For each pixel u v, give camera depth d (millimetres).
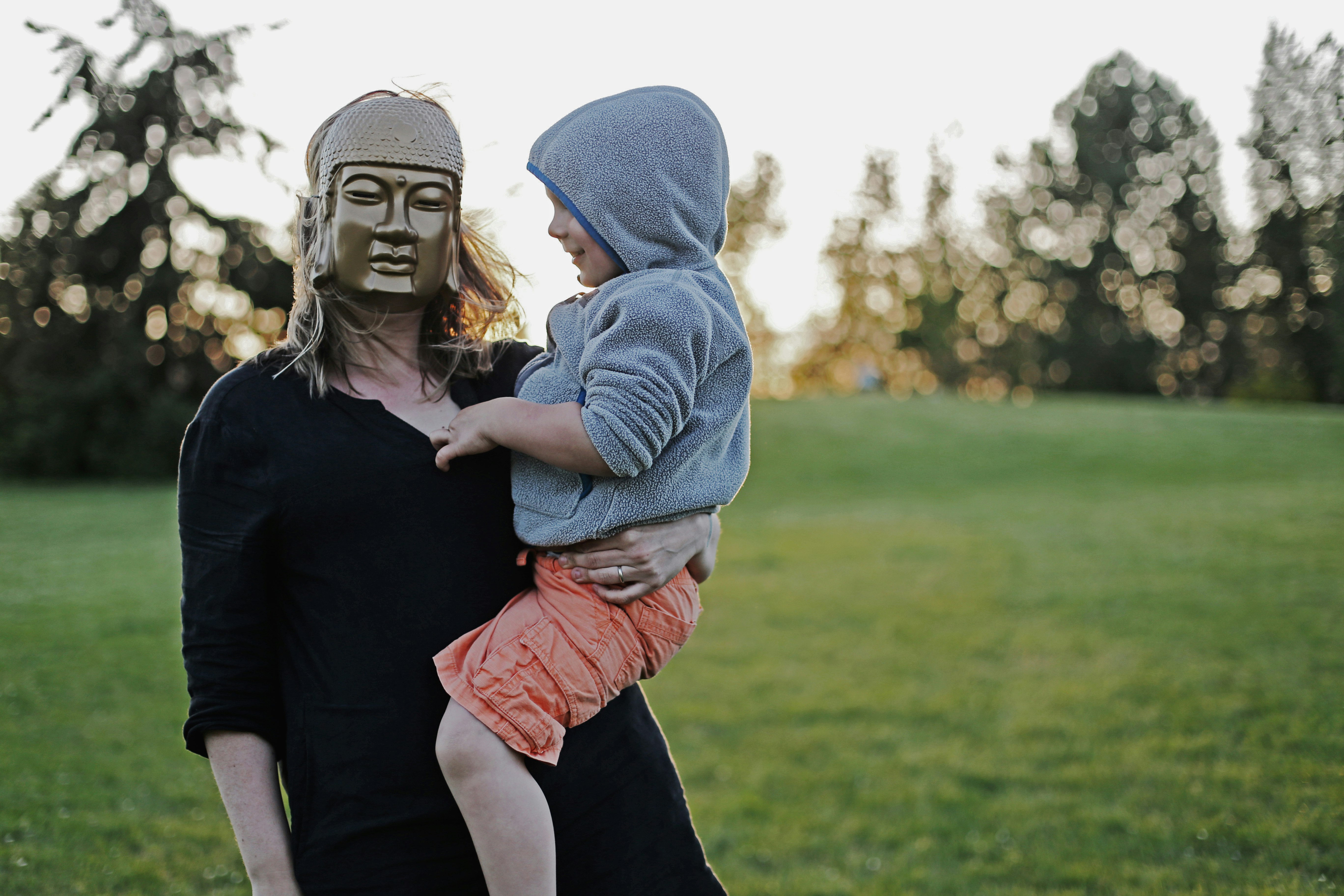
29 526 14281
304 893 1258
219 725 1235
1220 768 5277
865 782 5301
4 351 22469
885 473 21859
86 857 4137
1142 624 8672
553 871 1252
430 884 1262
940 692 6965
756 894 4004
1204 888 3936
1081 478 20344
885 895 3969
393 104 1328
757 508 18062
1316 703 6309
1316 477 18953
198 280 22812
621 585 1349
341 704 1266
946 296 45062
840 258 44250
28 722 5859
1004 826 4664
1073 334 53344
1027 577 10930
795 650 8219
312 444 1281
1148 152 55594
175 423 22406
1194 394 52812
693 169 1401
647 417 1233
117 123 19844
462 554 1329
